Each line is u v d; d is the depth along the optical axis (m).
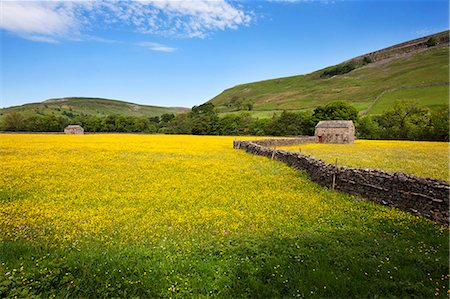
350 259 7.84
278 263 7.66
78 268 7.17
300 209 12.98
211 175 20.94
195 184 18.02
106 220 11.22
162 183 18.12
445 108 72.69
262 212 12.55
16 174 19.80
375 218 11.62
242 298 6.28
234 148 44.28
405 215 11.85
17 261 7.36
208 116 117.12
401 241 9.16
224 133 109.12
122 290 6.50
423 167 24.72
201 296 6.32
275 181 19.02
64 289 6.41
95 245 8.76
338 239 9.46
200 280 6.89
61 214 11.89
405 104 83.06
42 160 26.58
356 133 89.75
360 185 14.88
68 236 9.42
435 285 6.58
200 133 111.19
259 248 8.62
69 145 44.03
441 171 22.50
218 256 8.16
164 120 158.88
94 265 7.30
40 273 6.80
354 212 12.52
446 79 140.88
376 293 6.36
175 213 12.31
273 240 9.22
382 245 8.83
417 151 41.34
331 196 15.18
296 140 57.81
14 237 9.33
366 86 180.12
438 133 71.75
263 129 107.00
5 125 110.50
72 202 13.87
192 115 168.38
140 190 16.34
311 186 17.59
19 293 6.11
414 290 6.40
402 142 65.62
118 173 21.36
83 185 17.22
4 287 6.16
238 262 7.75
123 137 74.00
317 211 12.72
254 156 32.78
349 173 15.70
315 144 59.31
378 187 13.88
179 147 44.62
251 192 16.11
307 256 8.05
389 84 166.25
